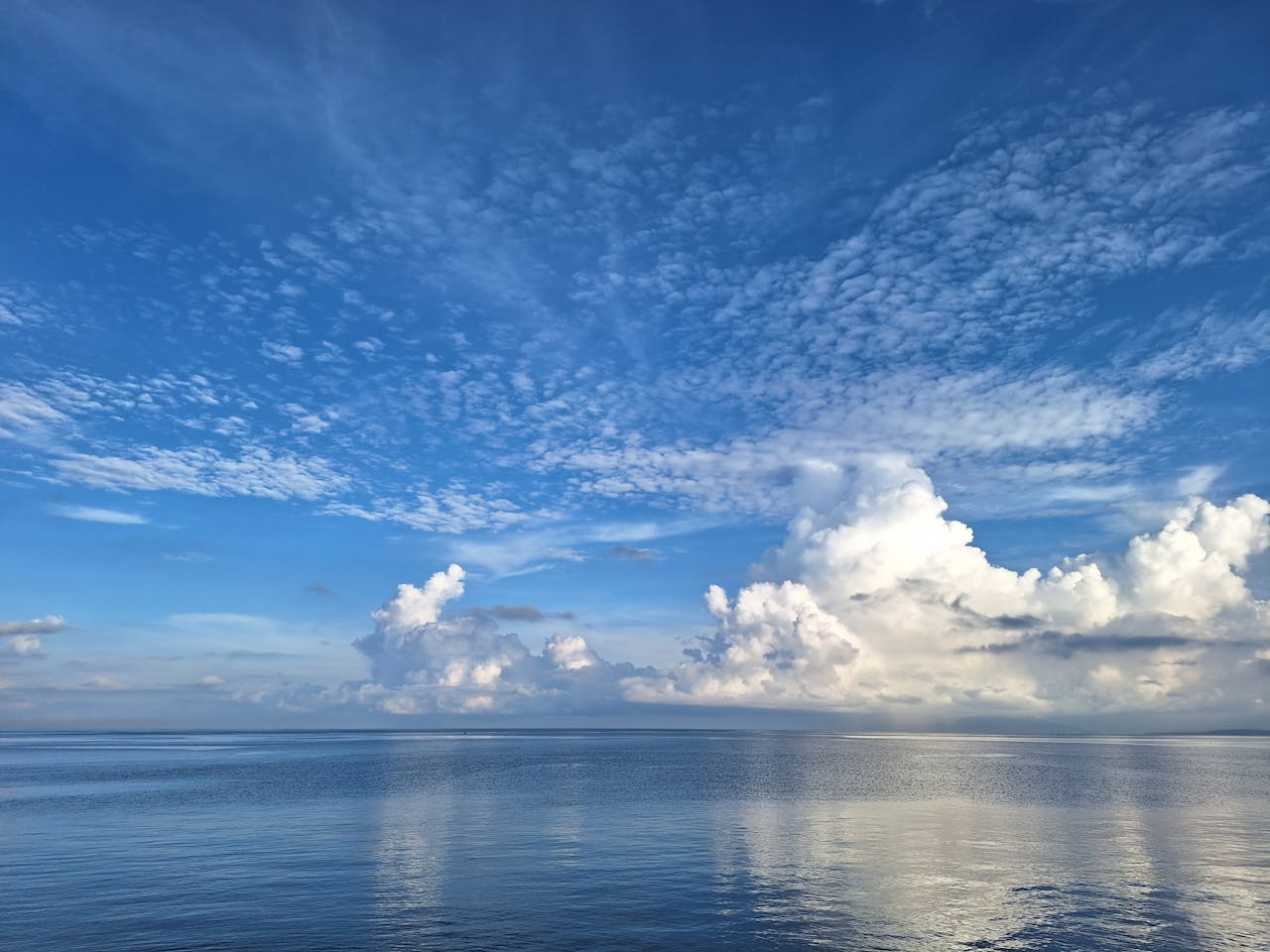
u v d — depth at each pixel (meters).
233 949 25.66
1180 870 36.62
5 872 36.69
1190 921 28.38
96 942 26.33
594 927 27.84
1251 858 39.47
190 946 25.94
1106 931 27.30
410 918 28.89
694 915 29.25
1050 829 49.03
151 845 43.84
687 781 86.12
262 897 31.70
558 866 37.84
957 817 54.75
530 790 75.31
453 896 31.88
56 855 40.97
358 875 35.84
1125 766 117.88
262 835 47.31
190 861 39.25
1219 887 33.28
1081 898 31.41
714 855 40.56
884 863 38.38
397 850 42.16
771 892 32.59
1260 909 29.81
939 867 37.38
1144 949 25.48
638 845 43.59
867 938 26.67
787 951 25.50
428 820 53.62
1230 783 83.31
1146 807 60.56
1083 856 40.03
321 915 29.28
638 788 77.50
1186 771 105.50
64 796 71.25
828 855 40.50
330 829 49.66
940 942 26.22
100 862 39.06
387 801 65.62
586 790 75.31
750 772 102.81
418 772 103.94
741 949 25.66
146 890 33.00
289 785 82.06
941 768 112.19
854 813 56.97
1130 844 43.47
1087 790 74.69
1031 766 117.44
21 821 53.84
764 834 47.25
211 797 69.62
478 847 43.12
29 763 133.12
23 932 27.31
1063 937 26.72
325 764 125.06
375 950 25.55
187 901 31.11
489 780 87.88
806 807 60.75
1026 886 33.50
